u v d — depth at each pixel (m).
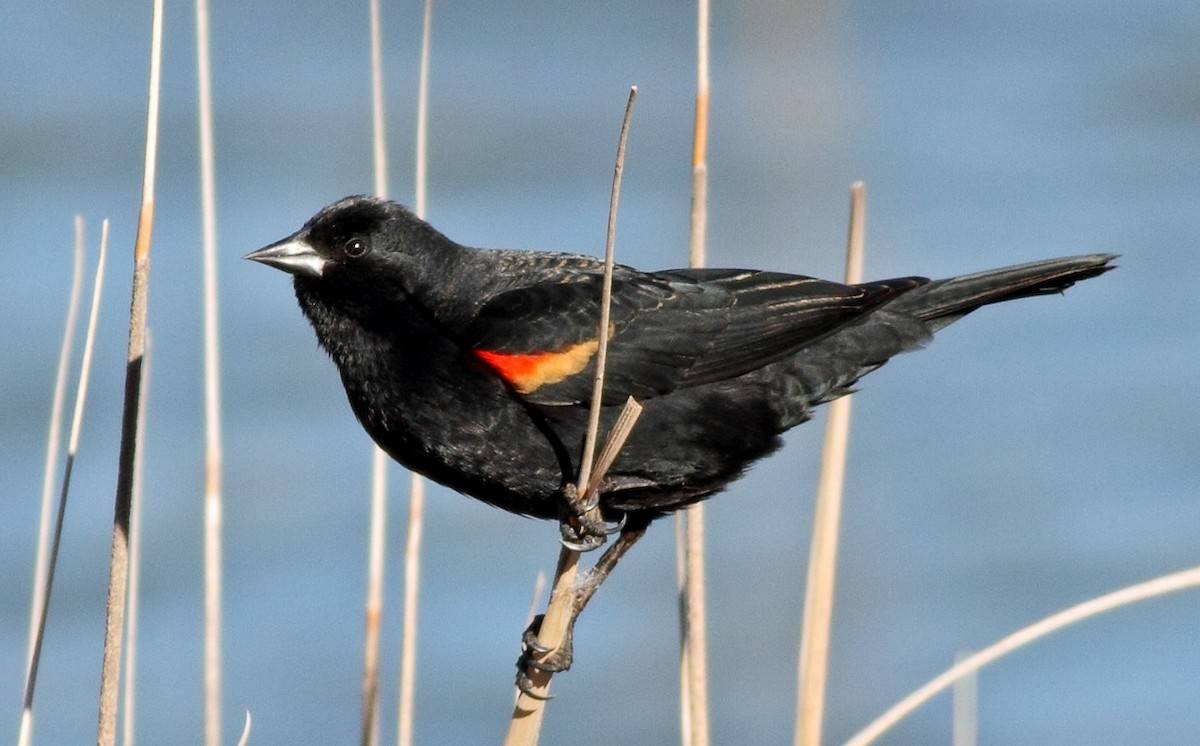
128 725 7.41
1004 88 24.59
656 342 8.20
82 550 14.31
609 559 8.51
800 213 21.38
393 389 8.17
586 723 13.18
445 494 15.69
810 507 16.09
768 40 26.02
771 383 8.51
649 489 8.35
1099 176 21.48
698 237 8.55
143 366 7.00
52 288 17.22
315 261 8.28
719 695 13.59
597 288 8.30
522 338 8.04
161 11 6.98
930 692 6.46
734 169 22.56
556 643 7.21
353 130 21.38
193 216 18.83
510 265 8.59
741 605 14.49
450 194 20.52
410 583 8.27
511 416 8.03
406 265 8.27
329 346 8.43
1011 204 21.03
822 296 8.41
